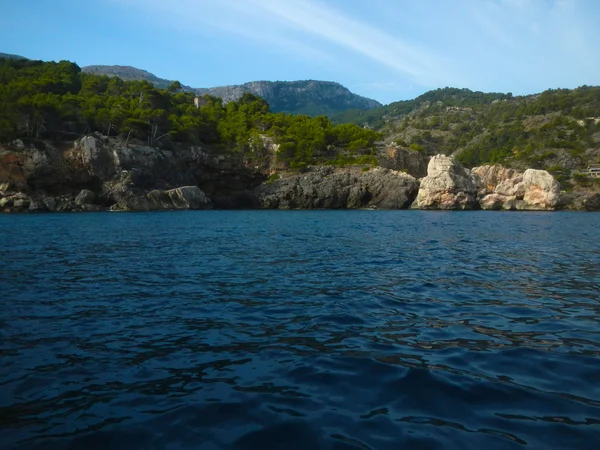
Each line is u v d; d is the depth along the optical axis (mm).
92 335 8562
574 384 6176
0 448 4609
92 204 72938
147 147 83312
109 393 5992
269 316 9938
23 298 11648
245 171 97750
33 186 72125
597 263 17922
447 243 25547
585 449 4508
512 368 6793
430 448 4586
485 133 183000
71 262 17906
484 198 89438
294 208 89500
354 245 24109
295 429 5004
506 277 14719
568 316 9891
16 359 7250
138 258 19047
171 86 133500
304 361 7156
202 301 11352
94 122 84562
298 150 98250
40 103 73625
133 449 4621
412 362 7082
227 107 125188
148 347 7883
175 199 79250
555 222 48531
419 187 89188
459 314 10070
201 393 5988
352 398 5805
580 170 122875
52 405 5629
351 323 9367
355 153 105938
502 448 4562
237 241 26109
